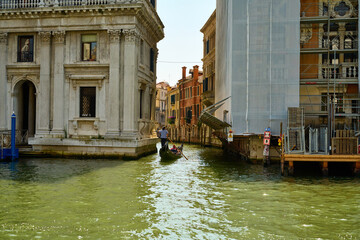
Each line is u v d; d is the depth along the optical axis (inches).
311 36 783.1
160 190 451.5
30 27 831.7
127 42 802.2
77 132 825.5
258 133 688.4
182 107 2091.5
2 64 847.1
